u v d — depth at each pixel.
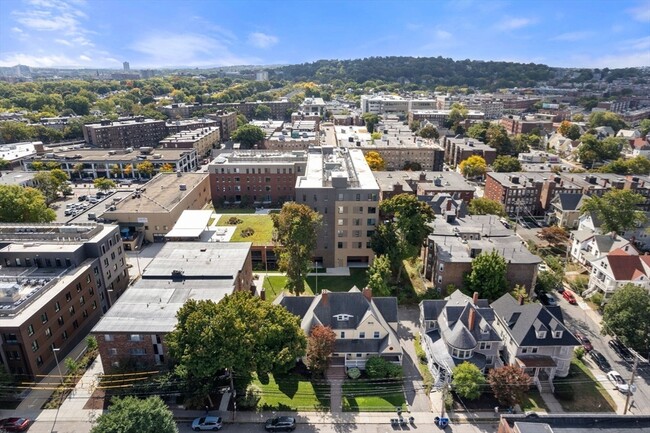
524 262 78.06
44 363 60.00
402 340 68.94
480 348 61.22
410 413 54.19
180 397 55.38
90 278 72.06
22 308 58.53
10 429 50.81
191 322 49.25
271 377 60.19
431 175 140.38
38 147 185.12
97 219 105.81
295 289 78.88
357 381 59.47
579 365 63.25
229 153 157.12
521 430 38.47
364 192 90.12
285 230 79.44
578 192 127.12
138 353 56.59
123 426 40.22
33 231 79.81
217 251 80.69
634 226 103.12
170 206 110.94
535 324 59.50
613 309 65.50
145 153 176.00
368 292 64.44
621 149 198.12
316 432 51.28
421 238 82.69
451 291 77.88
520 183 130.62
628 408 55.22
